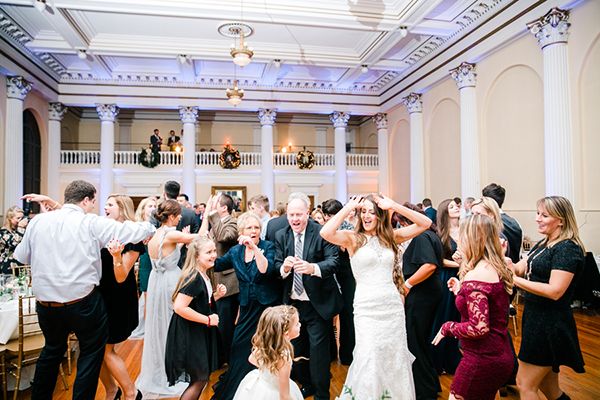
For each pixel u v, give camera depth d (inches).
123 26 374.0
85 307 104.7
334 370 154.5
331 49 435.5
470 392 84.5
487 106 348.5
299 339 132.5
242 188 569.9
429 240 123.0
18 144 394.0
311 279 117.4
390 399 99.4
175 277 141.6
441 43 398.9
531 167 301.9
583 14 252.5
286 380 93.1
